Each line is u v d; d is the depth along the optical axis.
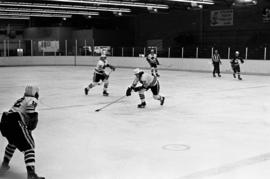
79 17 38.94
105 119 8.76
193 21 32.03
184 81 18.64
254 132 7.41
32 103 4.73
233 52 29.11
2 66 31.38
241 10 28.70
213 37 30.77
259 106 10.81
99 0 25.08
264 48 25.67
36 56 32.88
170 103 11.31
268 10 27.00
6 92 14.08
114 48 31.78
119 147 6.25
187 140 6.73
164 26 34.34
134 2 27.30
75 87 15.77
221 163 5.37
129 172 4.98
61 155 5.79
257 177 4.78
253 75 22.86
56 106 10.73
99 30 36.41
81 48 33.31
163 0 25.56
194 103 11.34
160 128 7.76
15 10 30.55
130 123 8.28
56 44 34.19
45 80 18.98
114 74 23.20
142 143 6.52
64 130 7.59
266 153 5.89
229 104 11.17
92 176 4.83
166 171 5.02
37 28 37.88
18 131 4.61
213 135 7.14
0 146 6.37
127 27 38.50
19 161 5.49
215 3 27.41
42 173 4.94
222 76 21.98
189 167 5.19
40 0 24.48
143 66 29.11
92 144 6.46
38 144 6.46
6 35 40.28
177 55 28.83
